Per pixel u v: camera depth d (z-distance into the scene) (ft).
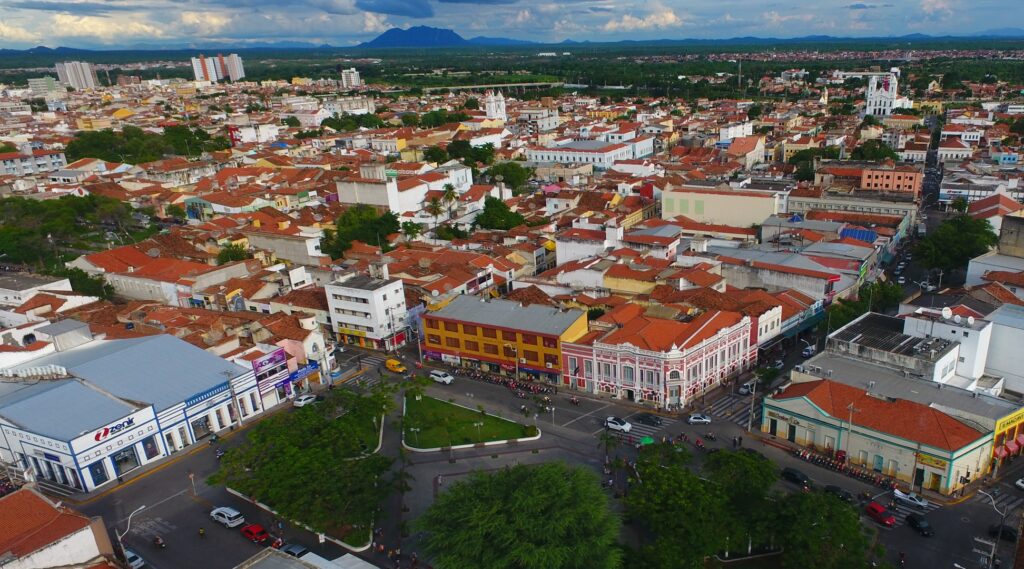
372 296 492.54
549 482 280.92
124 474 363.76
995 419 326.03
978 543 287.28
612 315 455.22
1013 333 384.88
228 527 316.19
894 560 279.49
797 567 262.67
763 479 296.71
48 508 278.87
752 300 476.54
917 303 473.26
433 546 264.93
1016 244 538.88
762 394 416.67
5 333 453.17
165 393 387.55
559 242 612.29
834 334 409.28
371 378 463.83
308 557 263.08
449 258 610.65
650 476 296.92
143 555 299.99
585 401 421.18
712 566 284.41
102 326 484.74
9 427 360.89
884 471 336.70
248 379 416.87
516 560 253.24
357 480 305.73
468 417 407.23
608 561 252.42
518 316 459.73
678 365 396.98
